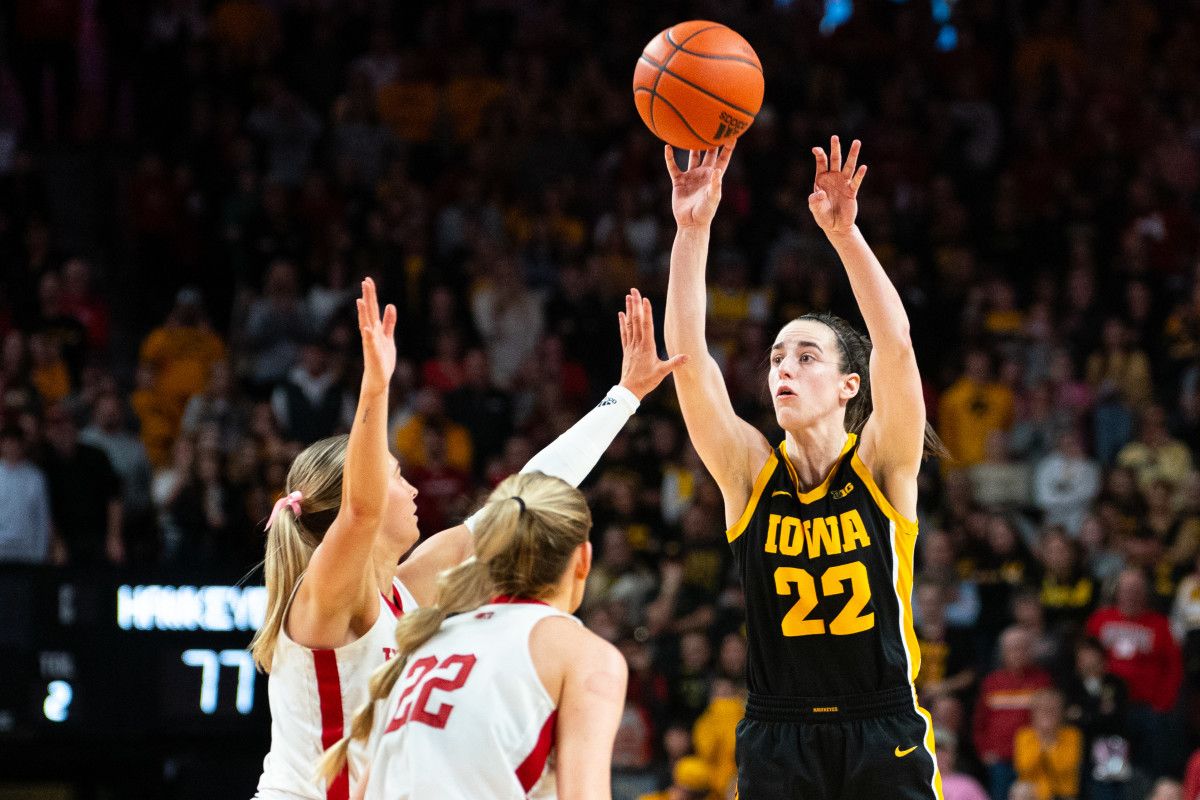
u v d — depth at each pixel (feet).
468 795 30.37
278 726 35.86
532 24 150.00
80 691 78.28
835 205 37.04
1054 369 116.37
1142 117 147.74
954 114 146.20
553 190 130.00
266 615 36.47
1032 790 81.15
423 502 100.27
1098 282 129.59
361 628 35.29
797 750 37.55
